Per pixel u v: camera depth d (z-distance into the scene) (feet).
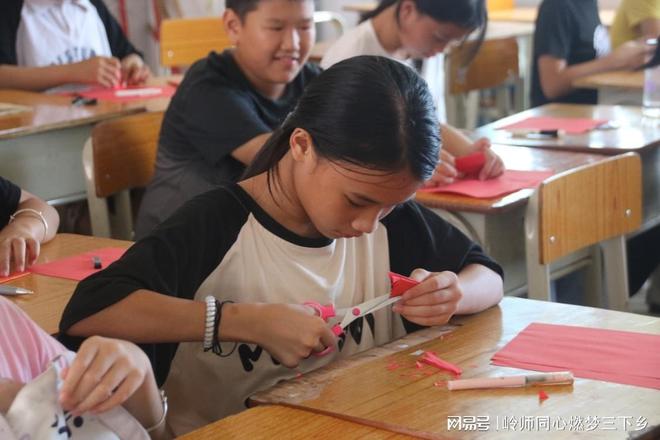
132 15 18.88
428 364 4.29
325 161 4.22
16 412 3.20
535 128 9.69
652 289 10.85
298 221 4.83
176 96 8.21
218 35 14.14
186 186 8.03
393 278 4.76
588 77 12.39
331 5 21.54
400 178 4.13
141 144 8.90
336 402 3.88
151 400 3.67
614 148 8.70
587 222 7.00
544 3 13.29
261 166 4.83
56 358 3.64
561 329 4.66
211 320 4.37
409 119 4.09
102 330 4.34
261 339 4.39
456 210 7.28
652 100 10.12
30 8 11.68
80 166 9.75
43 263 6.07
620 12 14.35
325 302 4.92
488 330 4.72
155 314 4.34
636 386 3.96
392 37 9.16
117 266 4.49
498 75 13.52
